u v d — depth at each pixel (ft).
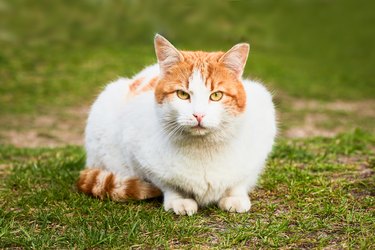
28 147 32.73
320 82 59.06
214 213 17.67
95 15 73.72
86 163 22.65
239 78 17.04
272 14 80.74
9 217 17.58
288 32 77.20
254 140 18.03
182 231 15.99
